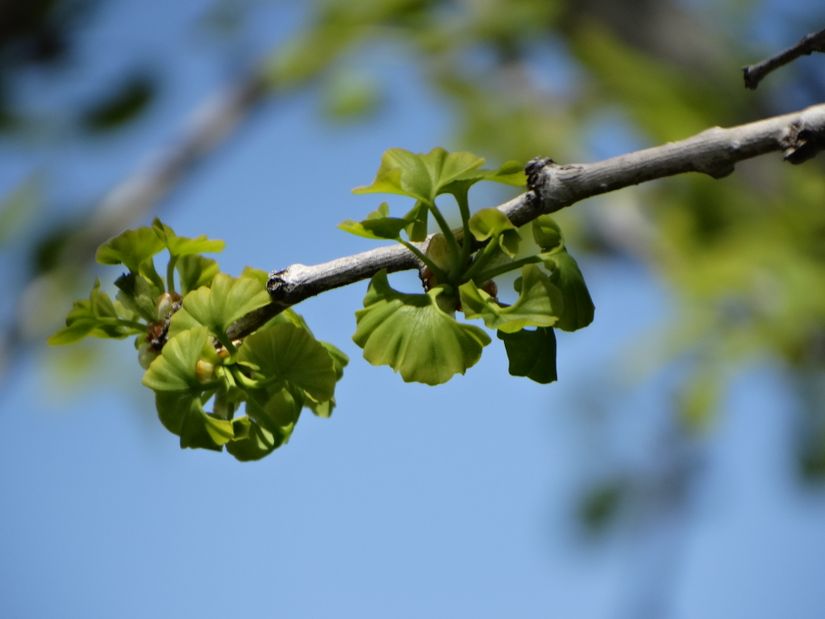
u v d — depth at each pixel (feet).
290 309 4.17
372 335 4.09
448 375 4.08
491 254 4.10
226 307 4.11
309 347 4.09
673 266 6.05
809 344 5.84
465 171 4.09
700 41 6.43
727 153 4.11
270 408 4.11
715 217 6.01
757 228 5.88
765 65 4.17
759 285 5.85
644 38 6.52
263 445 4.12
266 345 4.09
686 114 5.90
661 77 6.04
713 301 6.08
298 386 4.10
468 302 4.08
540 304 4.08
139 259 4.17
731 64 6.37
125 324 4.17
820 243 5.86
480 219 4.09
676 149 4.12
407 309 4.09
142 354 4.16
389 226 4.09
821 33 4.14
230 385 4.10
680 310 6.19
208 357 4.11
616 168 4.12
